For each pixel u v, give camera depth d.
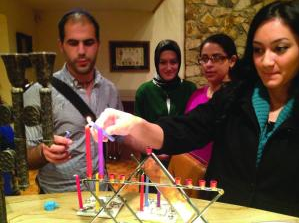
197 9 3.59
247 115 0.92
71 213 0.88
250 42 0.91
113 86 1.43
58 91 1.27
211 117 1.00
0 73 2.45
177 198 0.77
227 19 3.58
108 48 3.71
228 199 0.93
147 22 3.66
